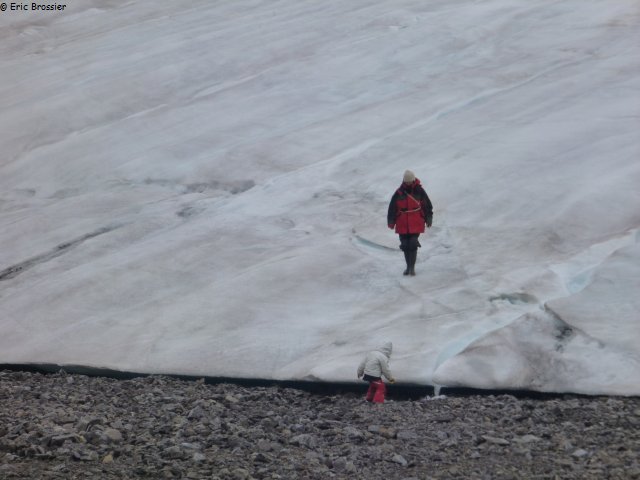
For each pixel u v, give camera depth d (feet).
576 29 303.68
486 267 167.02
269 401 134.21
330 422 120.57
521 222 181.98
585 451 102.32
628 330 136.77
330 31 349.61
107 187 242.99
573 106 234.38
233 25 379.14
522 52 291.38
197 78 319.68
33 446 105.60
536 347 136.87
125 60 348.38
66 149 270.46
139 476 97.81
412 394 134.31
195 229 205.36
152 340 158.81
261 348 150.71
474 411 123.65
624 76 250.78
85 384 147.13
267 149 244.63
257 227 203.10
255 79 305.73
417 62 298.56
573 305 144.87
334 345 147.64
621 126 215.51
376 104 267.39
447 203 196.13
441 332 146.20
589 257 165.37
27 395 137.39
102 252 203.21
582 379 128.98
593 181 189.67
